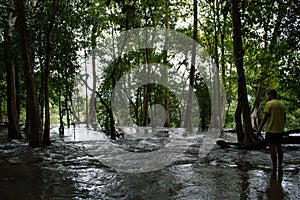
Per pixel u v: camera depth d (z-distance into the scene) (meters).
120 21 18.86
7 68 15.49
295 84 14.31
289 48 13.00
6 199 5.44
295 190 5.87
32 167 8.31
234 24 12.44
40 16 14.15
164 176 7.10
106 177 7.05
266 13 12.52
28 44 11.93
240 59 12.34
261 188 6.02
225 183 6.41
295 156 10.03
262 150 11.41
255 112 19.09
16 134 15.86
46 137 13.05
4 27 14.04
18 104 20.97
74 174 7.39
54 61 15.62
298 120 24.45
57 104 23.36
